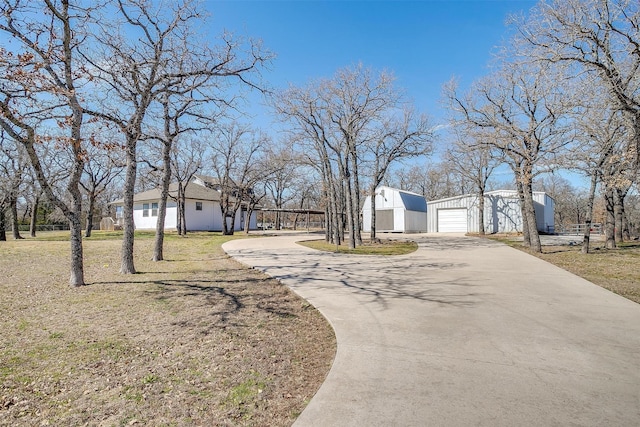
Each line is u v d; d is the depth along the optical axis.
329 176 17.73
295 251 15.12
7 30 5.96
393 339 4.32
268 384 3.38
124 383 3.43
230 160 27.34
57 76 6.77
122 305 6.23
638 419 2.56
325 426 2.54
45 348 4.31
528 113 14.02
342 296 6.71
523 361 3.61
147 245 16.81
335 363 3.63
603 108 8.30
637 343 4.09
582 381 3.16
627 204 30.55
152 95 8.95
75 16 6.88
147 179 23.80
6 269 9.88
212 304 6.31
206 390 3.28
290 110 16.69
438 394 2.96
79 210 7.87
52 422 2.80
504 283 7.81
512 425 2.50
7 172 16.67
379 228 34.22
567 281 8.01
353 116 16.73
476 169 27.91
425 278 8.53
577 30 7.32
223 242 19.73
